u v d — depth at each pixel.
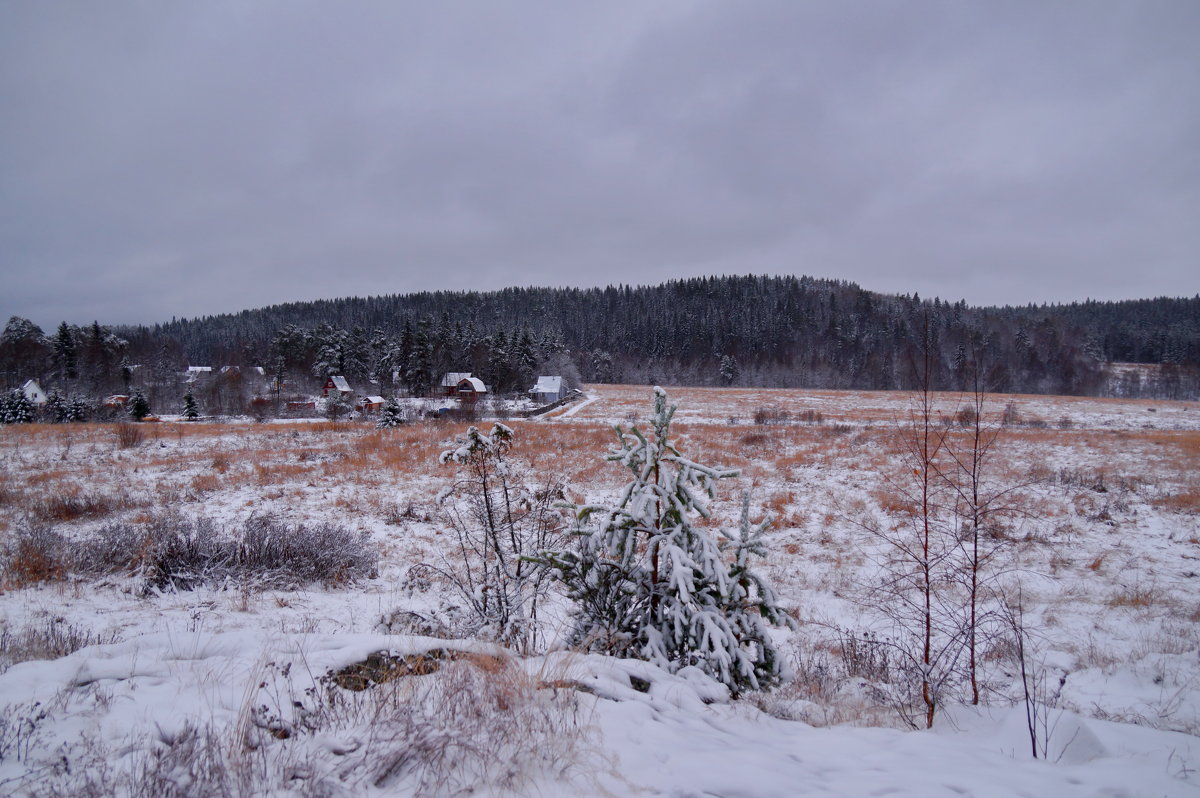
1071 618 6.97
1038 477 15.49
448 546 9.88
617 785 2.39
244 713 2.87
